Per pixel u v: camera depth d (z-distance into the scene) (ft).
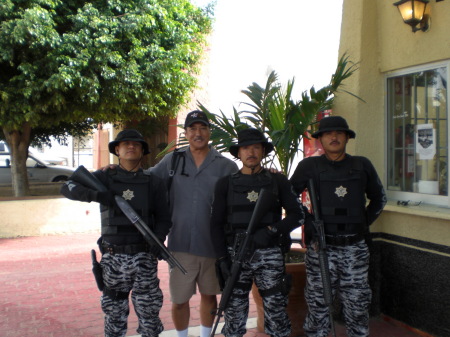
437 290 12.69
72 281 20.12
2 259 24.04
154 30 30.32
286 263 13.66
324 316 11.42
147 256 11.03
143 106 30.68
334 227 11.03
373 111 14.69
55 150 82.89
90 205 31.68
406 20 12.91
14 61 27.53
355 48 14.60
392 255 14.17
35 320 15.52
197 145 12.06
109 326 11.04
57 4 26.94
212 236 10.92
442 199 12.98
